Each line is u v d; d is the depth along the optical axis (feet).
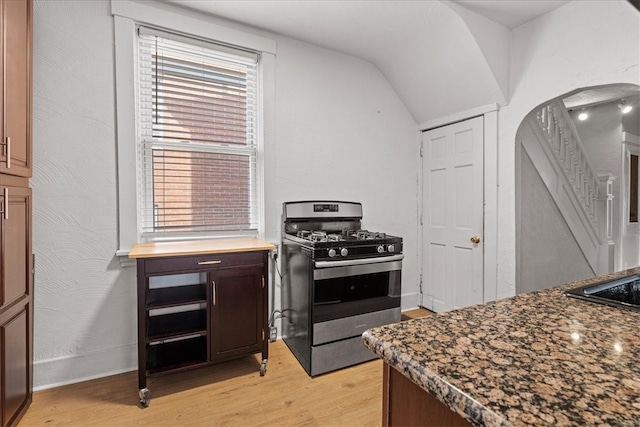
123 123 6.84
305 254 7.17
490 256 8.75
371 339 2.26
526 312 2.78
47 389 6.24
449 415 1.79
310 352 6.84
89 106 6.57
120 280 6.92
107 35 6.65
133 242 7.02
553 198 9.66
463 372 1.76
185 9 7.33
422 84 9.64
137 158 7.20
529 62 7.84
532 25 7.76
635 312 2.77
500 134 8.49
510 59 8.20
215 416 5.51
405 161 10.85
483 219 8.92
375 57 9.68
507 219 8.36
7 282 4.83
